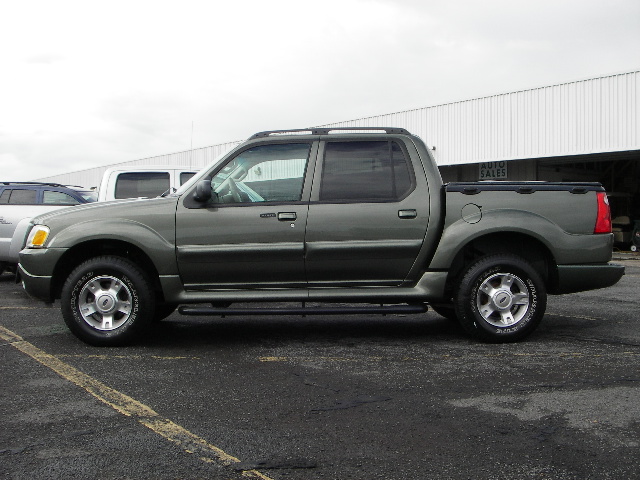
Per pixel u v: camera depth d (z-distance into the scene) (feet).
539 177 85.10
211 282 19.19
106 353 18.51
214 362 17.37
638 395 14.01
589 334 20.84
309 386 14.94
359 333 21.49
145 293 19.11
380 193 19.19
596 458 10.59
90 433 11.87
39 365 17.06
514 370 16.21
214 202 19.12
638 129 66.49
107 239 19.10
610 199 92.22
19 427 12.19
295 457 10.70
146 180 33.45
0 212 35.32
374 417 12.69
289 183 19.24
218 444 11.30
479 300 19.31
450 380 15.33
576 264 19.44
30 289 19.42
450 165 86.63
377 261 19.06
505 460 10.53
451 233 19.04
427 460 10.55
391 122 91.45
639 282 38.06
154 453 10.90
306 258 18.90
